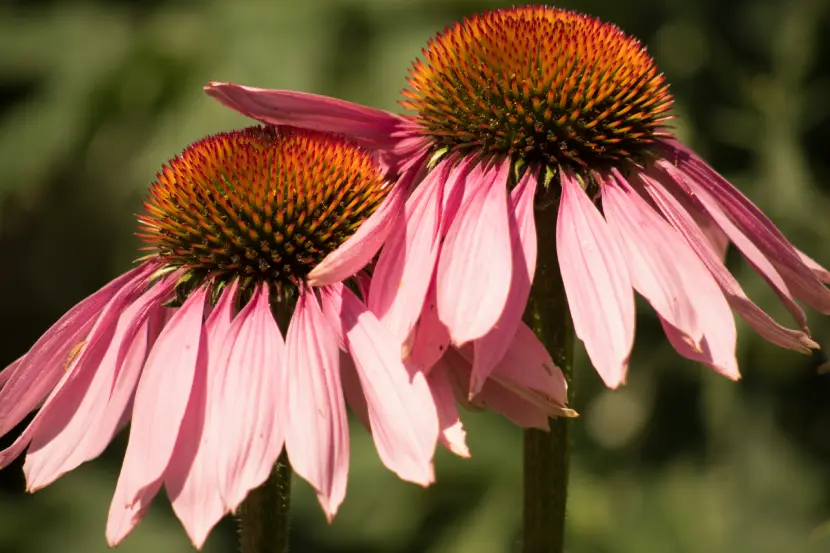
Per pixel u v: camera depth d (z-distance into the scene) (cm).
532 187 41
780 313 66
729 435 69
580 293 40
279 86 65
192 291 41
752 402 69
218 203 41
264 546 41
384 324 40
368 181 41
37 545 67
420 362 39
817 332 66
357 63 66
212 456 39
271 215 41
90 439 40
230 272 41
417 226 40
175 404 39
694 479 69
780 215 67
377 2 65
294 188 41
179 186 41
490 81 41
